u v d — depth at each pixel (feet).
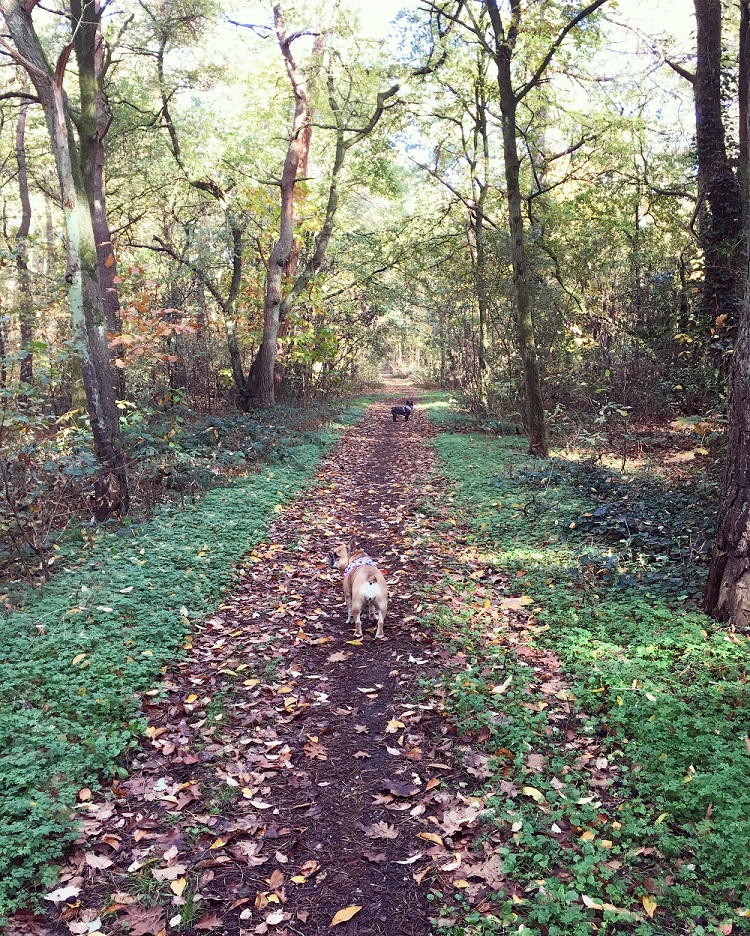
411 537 34.68
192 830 14.07
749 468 19.98
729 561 20.44
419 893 12.34
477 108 74.54
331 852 13.53
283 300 69.00
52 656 19.70
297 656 22.06
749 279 19.92
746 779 13.69
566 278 66.44
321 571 30.37
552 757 15.61
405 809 14.56
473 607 24.64
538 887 11.96
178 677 20.30
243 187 65.82
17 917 11.76
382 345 121.49
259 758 16.56
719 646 18.88
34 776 14.58
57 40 61.11
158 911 12.09
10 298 58.08
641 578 24.14
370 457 61.52
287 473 48.83
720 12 53.57
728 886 11.60
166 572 26.53
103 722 17.26
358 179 79.36
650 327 54.03
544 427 49.52
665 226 69.62
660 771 14.58
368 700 19.25
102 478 33.68
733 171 52.37
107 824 14.21
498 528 33.60
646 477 36.27
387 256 86.94
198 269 61.82
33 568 27.40
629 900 11.51
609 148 65.51
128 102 65.57
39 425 30.58
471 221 82.74
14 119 84.28
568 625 22.06
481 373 77.10
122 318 41.04
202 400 75.92
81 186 33.32
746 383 19.90
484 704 17.89
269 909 12.17
